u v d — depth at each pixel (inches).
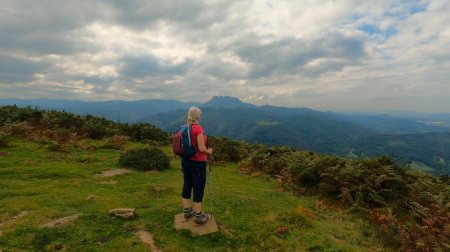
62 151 365.7
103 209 179.2
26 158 309.7
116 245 135.9
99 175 272.7
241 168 357.4
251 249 142.6
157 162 318.3
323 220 191.9
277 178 302.8
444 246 155.0
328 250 146.7
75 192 212.2
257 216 183.5
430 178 283.6
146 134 573.3
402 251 156.2
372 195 222.7
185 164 155.3
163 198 209.9
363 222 192.9
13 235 138.7
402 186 232.4
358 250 148.3
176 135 153.3
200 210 156.1
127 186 240.2
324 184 250.8
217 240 147.0
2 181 225.3
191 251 135.8
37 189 211.6
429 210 199.3
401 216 203.6
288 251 143.2
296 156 329.7
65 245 133.6
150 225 158.4
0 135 354.6
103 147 428.5
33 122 486.3
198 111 153.6
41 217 159.6
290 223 176.1
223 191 239.5
